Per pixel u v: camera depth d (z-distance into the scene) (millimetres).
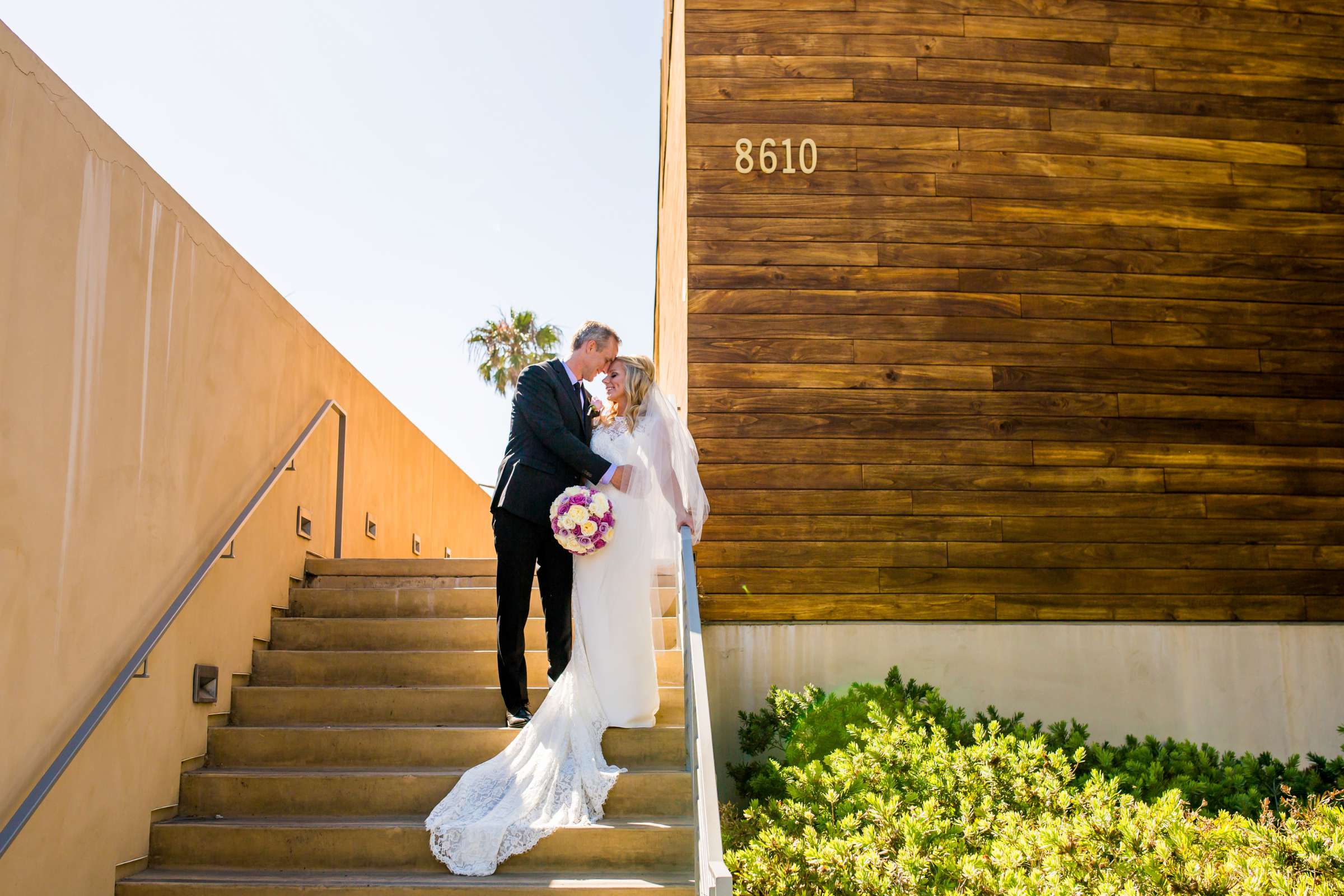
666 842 3885
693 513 4570
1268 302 6168
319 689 4762
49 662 3416
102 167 3809
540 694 4824
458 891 3676
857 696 5320
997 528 5781
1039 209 6082
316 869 3928
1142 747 5312
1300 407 6098
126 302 3963
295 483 5805
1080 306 6027
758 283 5895
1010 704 5617
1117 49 6277
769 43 6098
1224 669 5766
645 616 4379
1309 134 6355
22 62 3328
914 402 5848
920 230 5992
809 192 5980
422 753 4453
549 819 3947
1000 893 3582
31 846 3270
